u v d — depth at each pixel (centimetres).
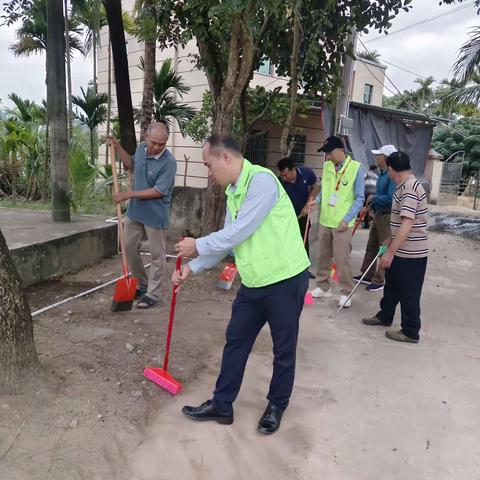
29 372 278
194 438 271
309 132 1396
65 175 643
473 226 1009
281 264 261
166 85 1041
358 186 489
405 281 407
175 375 336
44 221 646
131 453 254
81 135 1133
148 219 446
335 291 573
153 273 462
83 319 420
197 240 264
